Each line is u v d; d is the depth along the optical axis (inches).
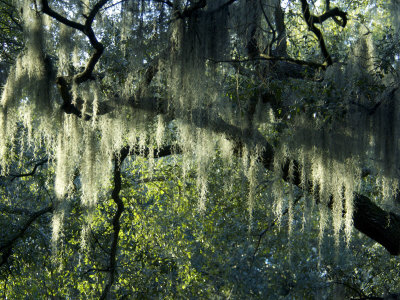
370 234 237.8
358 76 210.1
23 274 444.1
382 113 207.2
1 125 239.6
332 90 209.3
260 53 220.1
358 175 211.9
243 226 379.9
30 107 240.4
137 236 411.5
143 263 393.7
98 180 251.9
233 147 248.5
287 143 221.9
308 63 225.8
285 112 229.3
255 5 207.8
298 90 219.6
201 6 205.3
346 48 261.7
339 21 248.5
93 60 225.3
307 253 378.9
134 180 400.2
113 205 406.3
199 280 417.7
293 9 274.1
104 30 250.1
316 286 367.2
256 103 232.1
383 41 223.8
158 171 392.8
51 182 381.4
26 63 231.8
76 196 361.7
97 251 402.3
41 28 226.2
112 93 244.4
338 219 213.8
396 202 248.5
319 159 212.5
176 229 419.8
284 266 380.8
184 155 232.4
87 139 249.3
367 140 210.5
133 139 241.8
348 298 323.9
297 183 244.8
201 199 231.3
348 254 360.5
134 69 218.5
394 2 218.1
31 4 225.1
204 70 209.6
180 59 208.5
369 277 382.3
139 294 397.4
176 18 206.8
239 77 241.3
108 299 370.6
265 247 385.7
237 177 341.7
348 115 207.6
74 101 229.6
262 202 364.5
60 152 252.4
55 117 238.2
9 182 392.8
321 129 212.5
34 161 363.6
